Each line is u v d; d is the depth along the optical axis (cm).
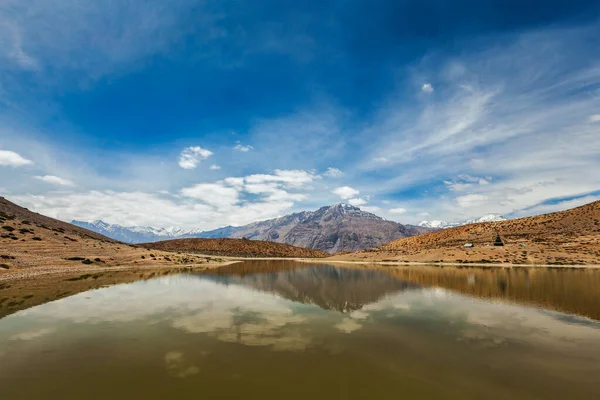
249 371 1123
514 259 7944
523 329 1733
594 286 3541
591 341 1520
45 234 6112
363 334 1616
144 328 1691
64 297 2625
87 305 2298
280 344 1437
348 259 11000
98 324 1766
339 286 3612
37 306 2253
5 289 3042
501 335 1614
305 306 2381
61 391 955
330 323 1847
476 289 3338
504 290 3247
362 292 3138
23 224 6250
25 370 1120
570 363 1242
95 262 5516
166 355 1280
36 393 941
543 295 2914
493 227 14212
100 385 998
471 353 1344
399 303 2530
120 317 1939
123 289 3122
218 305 2375
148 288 3222
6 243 4922
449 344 1459
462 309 2284
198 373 1101
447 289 3359
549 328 1755
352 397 938
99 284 3466
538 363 1238
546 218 13325
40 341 1458
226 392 955
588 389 1023
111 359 1232
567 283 3850
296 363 1205
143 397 916
